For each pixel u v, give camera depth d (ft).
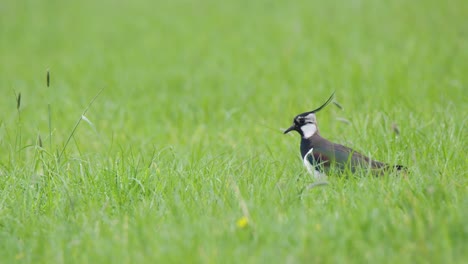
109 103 62.18
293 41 88.17
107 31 109.40
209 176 35.47
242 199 29.58
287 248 25.77
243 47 89.10
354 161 35.65
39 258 27.22
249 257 25.13
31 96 68.95
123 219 30.40
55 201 32.71
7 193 34.30
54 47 100.53
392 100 52.08
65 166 37.86
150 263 25.27
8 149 46.88
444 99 51.24
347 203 30.22
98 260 26.03
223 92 66.39
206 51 89.10
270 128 47.57
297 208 30.04
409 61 70.59
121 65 84.89
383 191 31.19
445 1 102.01
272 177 35.24
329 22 97.81
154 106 61.31
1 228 30.96
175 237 27.04
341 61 74.28
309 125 38.78
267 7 116.57
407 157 37.35
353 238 25.95
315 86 63.57
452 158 36.52
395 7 102.22
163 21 113.70
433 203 28.99
